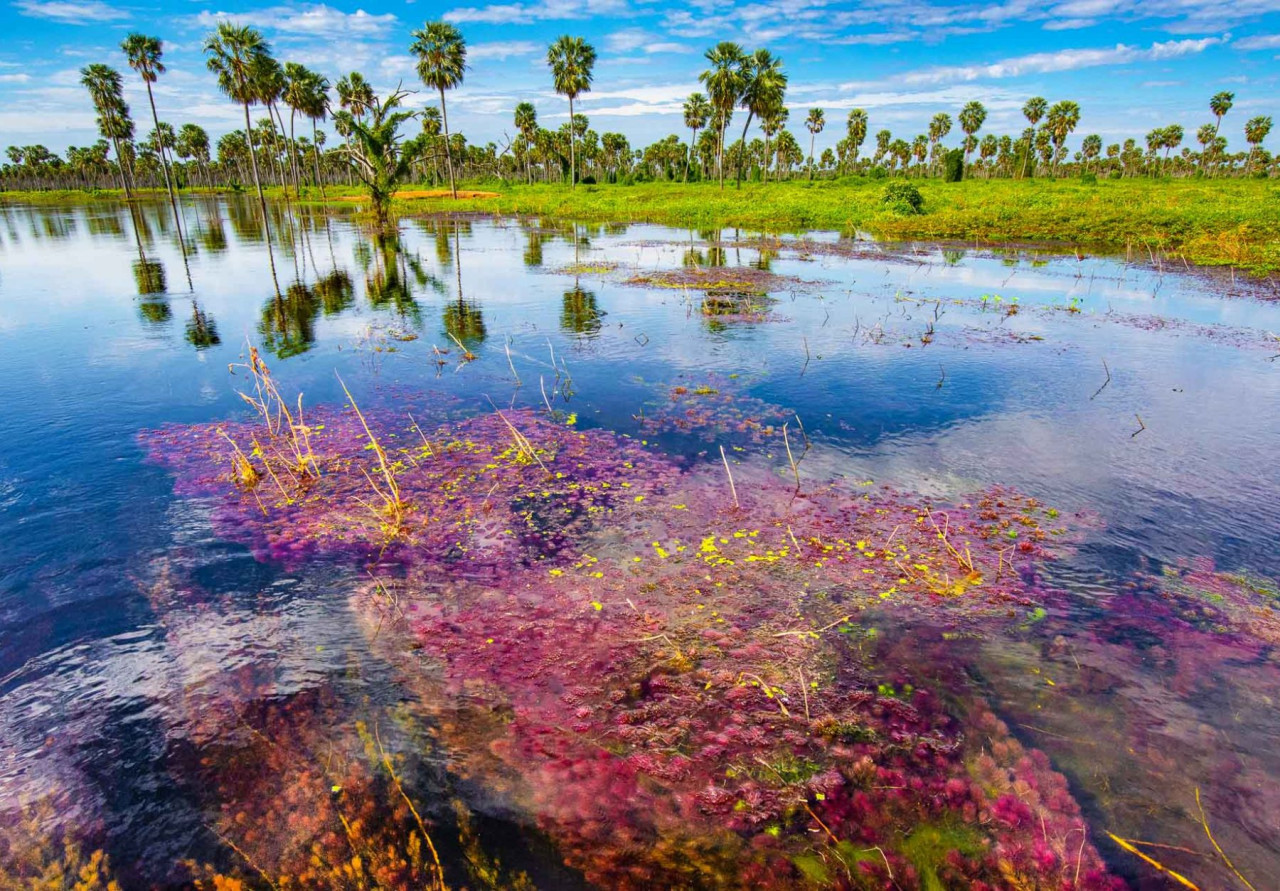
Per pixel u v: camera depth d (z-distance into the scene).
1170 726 3.32
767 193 43.12
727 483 6.06
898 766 3.12
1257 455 6.46
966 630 4.07
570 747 3.24
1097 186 43.91
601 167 91.75
